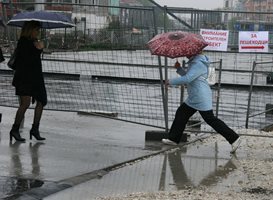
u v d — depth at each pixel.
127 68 23.77
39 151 8.76
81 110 13.77
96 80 23.55
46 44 12.03
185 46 8.86
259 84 23.25
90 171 7.64
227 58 17.80
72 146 9.39
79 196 6.45
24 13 9.20
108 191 6.73
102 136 10.62
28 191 6.38
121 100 17.67
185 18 11.58
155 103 17.16
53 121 12.07
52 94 18.28
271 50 12.70
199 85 9.18
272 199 6.53
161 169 8.04
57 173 7.39
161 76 10.27
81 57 12.30
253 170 8.11
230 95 20.58
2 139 9.55
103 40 11.59
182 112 9.62
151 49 9.11
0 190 6.38
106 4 11.84
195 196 6.57
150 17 10.78
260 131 11.69
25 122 11.51
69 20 9.49
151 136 10.31
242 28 12.54
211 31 10.71
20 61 9.13
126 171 7.84
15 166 7.64
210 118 9.23
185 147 9.84
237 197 6.58
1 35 11.23
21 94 9.21
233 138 9.27
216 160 8.79
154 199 6.40
